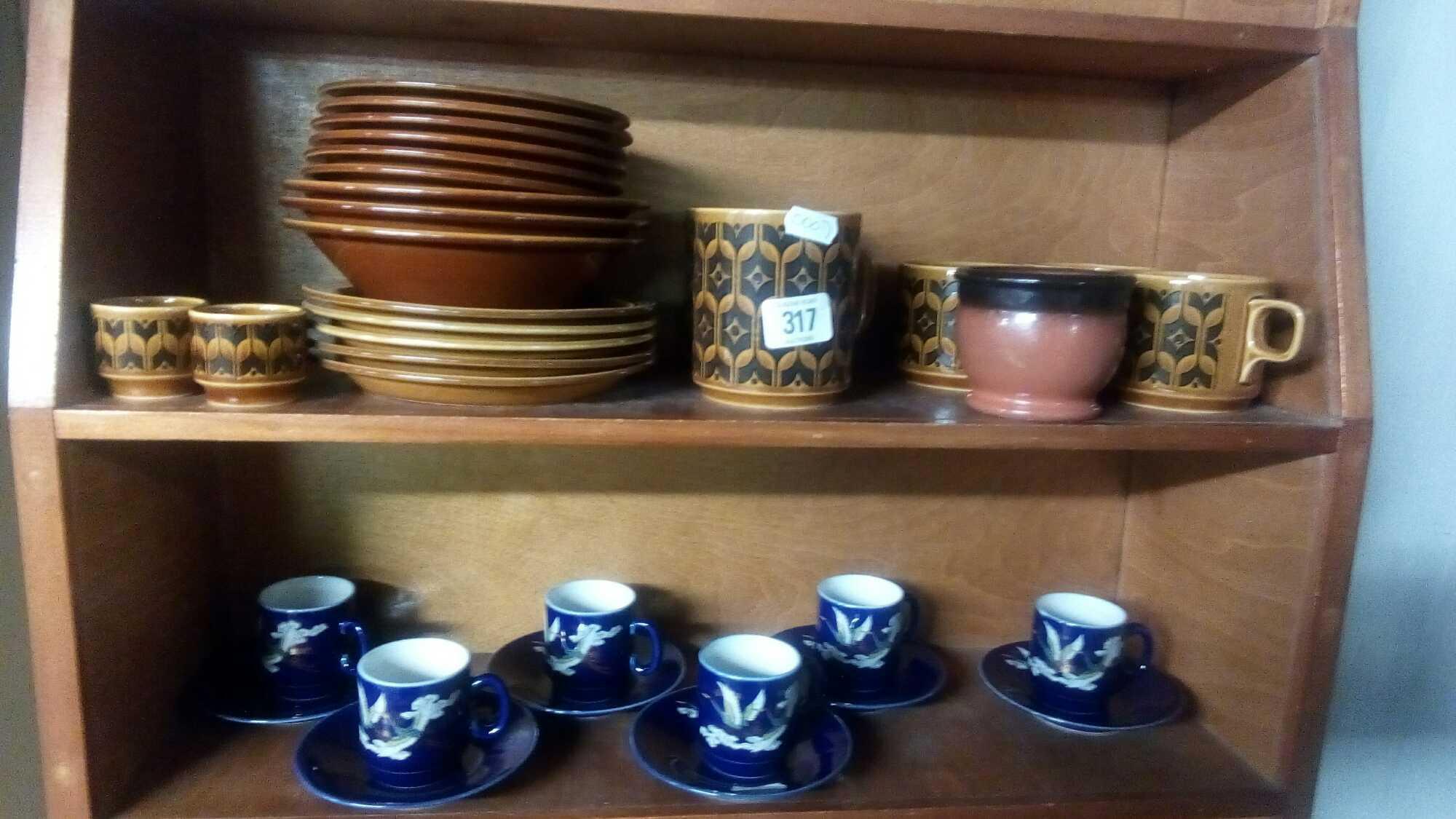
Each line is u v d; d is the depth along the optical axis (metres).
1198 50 0.69
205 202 0.78
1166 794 0.72
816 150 0.84
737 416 0.64
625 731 0.78
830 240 0.65
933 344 0.76
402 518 0.86
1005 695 0.82
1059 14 0.65
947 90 0.84
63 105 0.58
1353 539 0.69
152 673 0.71
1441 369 0.94
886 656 0.83
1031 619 0.95
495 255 0.61
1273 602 0.74
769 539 0.90
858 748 0.77
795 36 0.69
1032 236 0.88
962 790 0.72
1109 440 0.66
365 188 0.60
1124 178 0.88
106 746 0.65
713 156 0.82
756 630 0.92
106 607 0.64
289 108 0.78
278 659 0.77
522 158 0.62
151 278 0.69
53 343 0.58
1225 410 0.71
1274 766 0.74
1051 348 0.65
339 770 0.69
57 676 0.61
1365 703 1.02
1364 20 0.88
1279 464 0.73
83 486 0.61
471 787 0.67
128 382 0.61
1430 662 1.01
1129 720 0.78
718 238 0.66
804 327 0.65
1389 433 0.95
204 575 0.81
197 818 0.65
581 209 0.64
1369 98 0.89
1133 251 0.89
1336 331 0.68
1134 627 0.84
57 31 0.58
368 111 0.63
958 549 0.93
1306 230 0.70
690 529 0.89
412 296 0.64
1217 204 0.80
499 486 0.86
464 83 0.76
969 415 0.68
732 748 0.70
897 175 0.85
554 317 0.62
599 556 0.88
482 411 0.63
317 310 0.64
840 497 0.90
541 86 0.80
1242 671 0.77
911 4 0.63
